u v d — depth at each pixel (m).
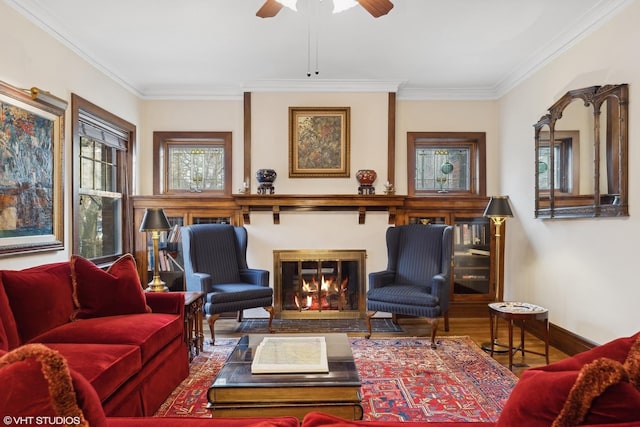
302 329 4.09
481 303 4.57
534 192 3.86
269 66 3.97
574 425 0.85
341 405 1.73
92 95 3.62
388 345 3.54
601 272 2.91
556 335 3.47
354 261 4.55
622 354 1.09
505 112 4.48
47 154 2.92
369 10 2.22
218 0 2.72
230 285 3.92
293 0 2.19
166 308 2.79
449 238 3.85
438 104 4.69
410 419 2.23
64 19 2.96
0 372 0.82
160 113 4.64
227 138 4.63
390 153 4.52
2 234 2.49
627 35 2.67
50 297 2.31
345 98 4.52
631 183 2.63
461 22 3.06
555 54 3.49
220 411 1.72
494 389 2.62
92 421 0.89
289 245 4.48
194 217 4.49
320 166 4.54
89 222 3.77
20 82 2.69
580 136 3.10
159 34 3.23
